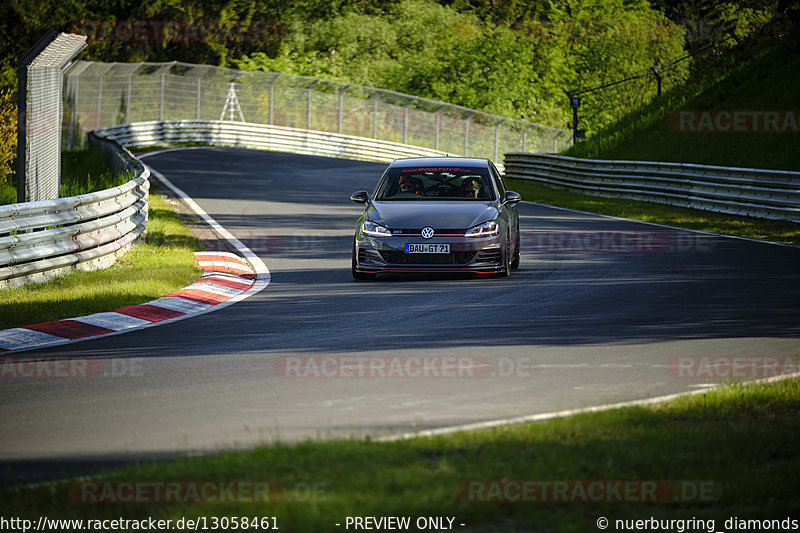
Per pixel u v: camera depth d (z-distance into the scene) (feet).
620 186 296.10
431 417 65.31
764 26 385.29
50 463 56.18
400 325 102.47
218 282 133.59
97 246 144.05
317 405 69.31
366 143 541.34
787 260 156.76
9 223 122.11
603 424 60.13
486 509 45.16
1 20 562.25
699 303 116.06
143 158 377.91
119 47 628.28
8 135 271.08
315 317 107.86
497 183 146.82
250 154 431.02
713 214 236.22
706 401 67.15
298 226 202.39
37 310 108.58
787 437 58.08
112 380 78.28
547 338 94.73
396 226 133.18
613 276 139.44
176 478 49.62
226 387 75.46
